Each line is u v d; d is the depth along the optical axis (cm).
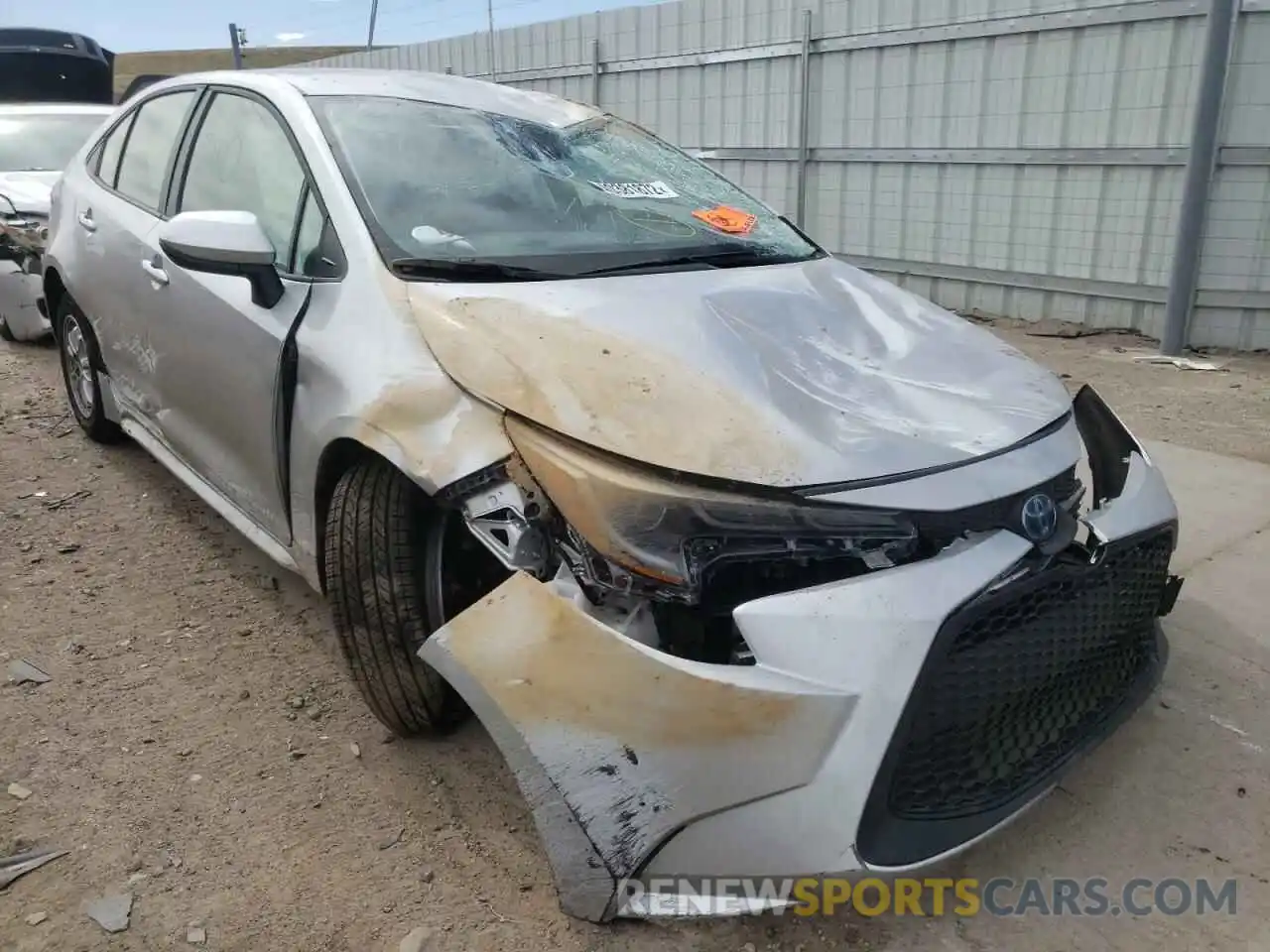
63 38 1212
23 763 254
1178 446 506
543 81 1203
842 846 184
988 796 202
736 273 282
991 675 198
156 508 412
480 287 248
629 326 233
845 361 240
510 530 203
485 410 214
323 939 204
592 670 186
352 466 247
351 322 248
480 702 193
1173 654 316
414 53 1468
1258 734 278
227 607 334
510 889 219
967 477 203
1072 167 754
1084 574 212
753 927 211
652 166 348
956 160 819
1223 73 647
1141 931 213
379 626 237
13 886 215
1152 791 256
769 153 958
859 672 183
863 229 905
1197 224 677
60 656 302
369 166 284
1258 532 402
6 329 688
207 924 207
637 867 188
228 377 295
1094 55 722
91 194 420
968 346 266
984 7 769
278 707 280
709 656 202
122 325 379
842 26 864
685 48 1009
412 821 238
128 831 232
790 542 196
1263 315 701
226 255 263
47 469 451
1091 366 677
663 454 195
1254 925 214
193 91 368
